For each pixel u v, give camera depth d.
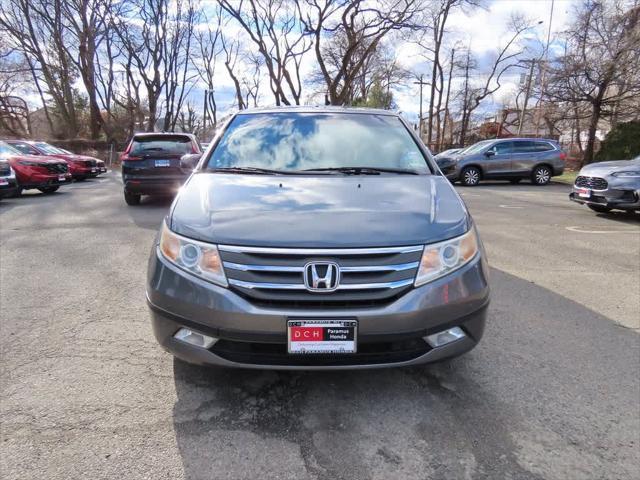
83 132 34.44
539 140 15.79
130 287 4.11
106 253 5.35
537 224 7.52
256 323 2.06
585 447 2.05
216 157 3.29
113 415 2.23
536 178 15.64
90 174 16.52
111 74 32.88
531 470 1.90
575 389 2.51
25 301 3.75
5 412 2.24
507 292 4.10
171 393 2.43
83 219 7.66
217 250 2.14
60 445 2.01
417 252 2.17
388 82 40.69
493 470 1.90
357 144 3.38
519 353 2.92
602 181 7.72
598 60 18.62
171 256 2.26
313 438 2.09
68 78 31.22
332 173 3.07
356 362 2.15
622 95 18.84
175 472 1.87
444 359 2.26
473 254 2.35
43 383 2.51
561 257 5.35
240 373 2.63
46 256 5.20
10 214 8.19
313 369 2.14
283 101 25.91
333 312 2.05
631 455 2.00
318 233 2.15
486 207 9.68
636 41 17.14
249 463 1.93
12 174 9.71
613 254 5.49
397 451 2.01
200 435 2.10
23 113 34.84
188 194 2.67
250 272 2.10
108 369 2.66
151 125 33.88
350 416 2.26
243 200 2.51
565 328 3.32
